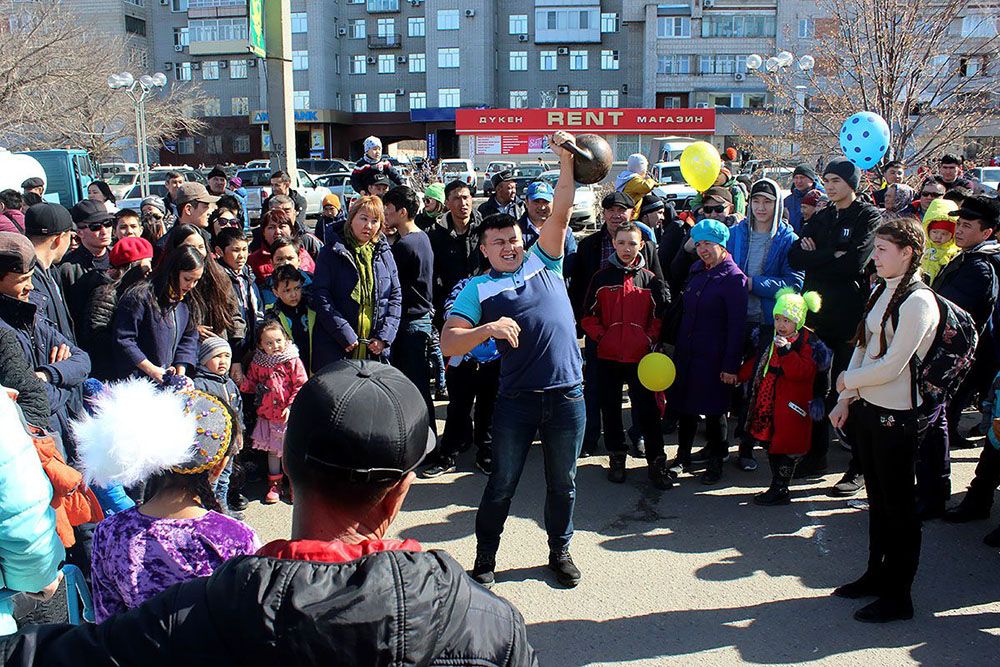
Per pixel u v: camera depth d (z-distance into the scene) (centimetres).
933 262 536
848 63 1559
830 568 393
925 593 367
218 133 5188
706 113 3384
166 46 5247
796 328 450
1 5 2212
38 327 360
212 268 437
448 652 118
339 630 108
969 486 445
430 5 5050
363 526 137
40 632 121
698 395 488
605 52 5153
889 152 1368
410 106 5294
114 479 199
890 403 332
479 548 381
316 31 5094
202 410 213
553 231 358
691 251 582
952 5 1384
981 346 511
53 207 413
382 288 491
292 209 616
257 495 489
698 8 4634
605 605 361
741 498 480
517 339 327
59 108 2430
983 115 1428
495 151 3525
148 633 113
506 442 368
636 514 459
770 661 318
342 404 132
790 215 716
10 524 196
